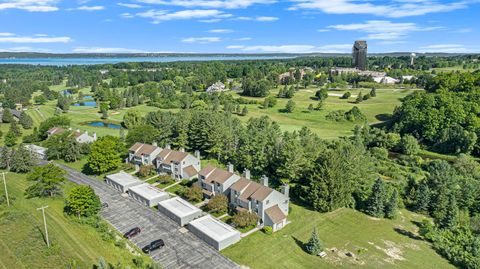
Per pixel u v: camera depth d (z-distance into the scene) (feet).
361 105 548.31
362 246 179.73
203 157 311.88
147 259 162.30
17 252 156.25
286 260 166.20
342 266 162.61
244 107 515.91
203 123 313.32
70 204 192.03
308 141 279.08
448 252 173.58
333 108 538.47
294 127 446.19
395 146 360.28
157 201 222.48
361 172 231.50
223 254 169.27
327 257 169.48
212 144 299.38
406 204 230.48
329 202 215.10
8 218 188.55
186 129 332.80
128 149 308.40
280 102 592.19
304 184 234.17
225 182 218.59
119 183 243.81
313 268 160.45
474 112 357.82
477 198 219.61
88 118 519.60
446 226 200.44
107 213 209.67
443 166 251.80
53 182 224.12
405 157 327.26
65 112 562.66
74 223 189.06
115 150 289.53
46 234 164.86
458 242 183.93
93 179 266.36
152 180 263.29
